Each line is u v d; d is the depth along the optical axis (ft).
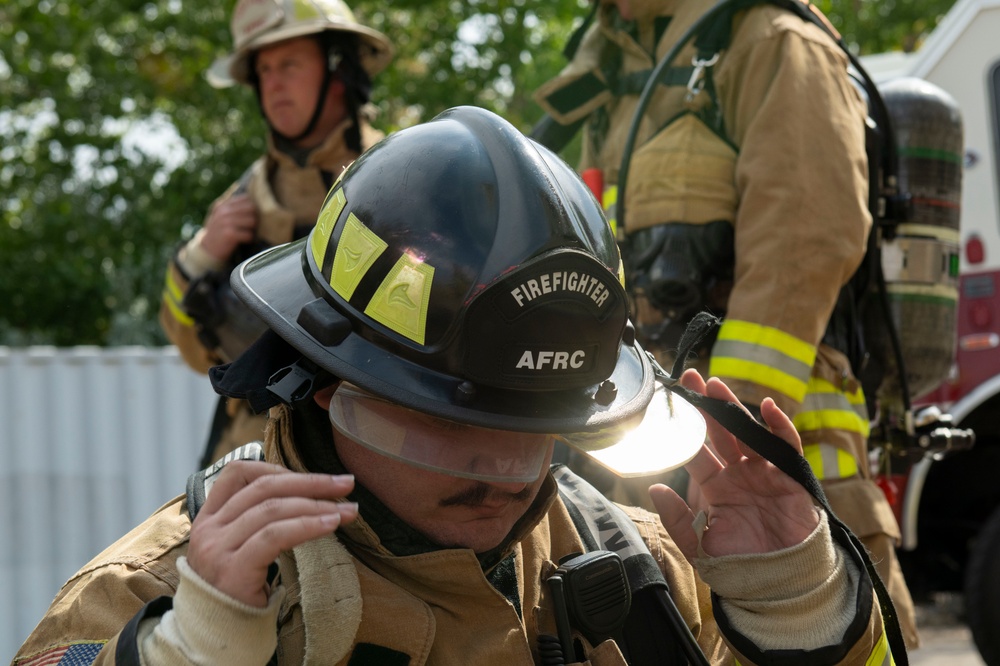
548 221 3.94
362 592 4.17
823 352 7.36
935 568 16.16
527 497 4.37
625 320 4.14
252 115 41.93
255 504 3.59
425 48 46.21
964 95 15.40
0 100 43.34
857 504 7.17
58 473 14.97
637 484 6.92
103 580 4.08
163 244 42.24
